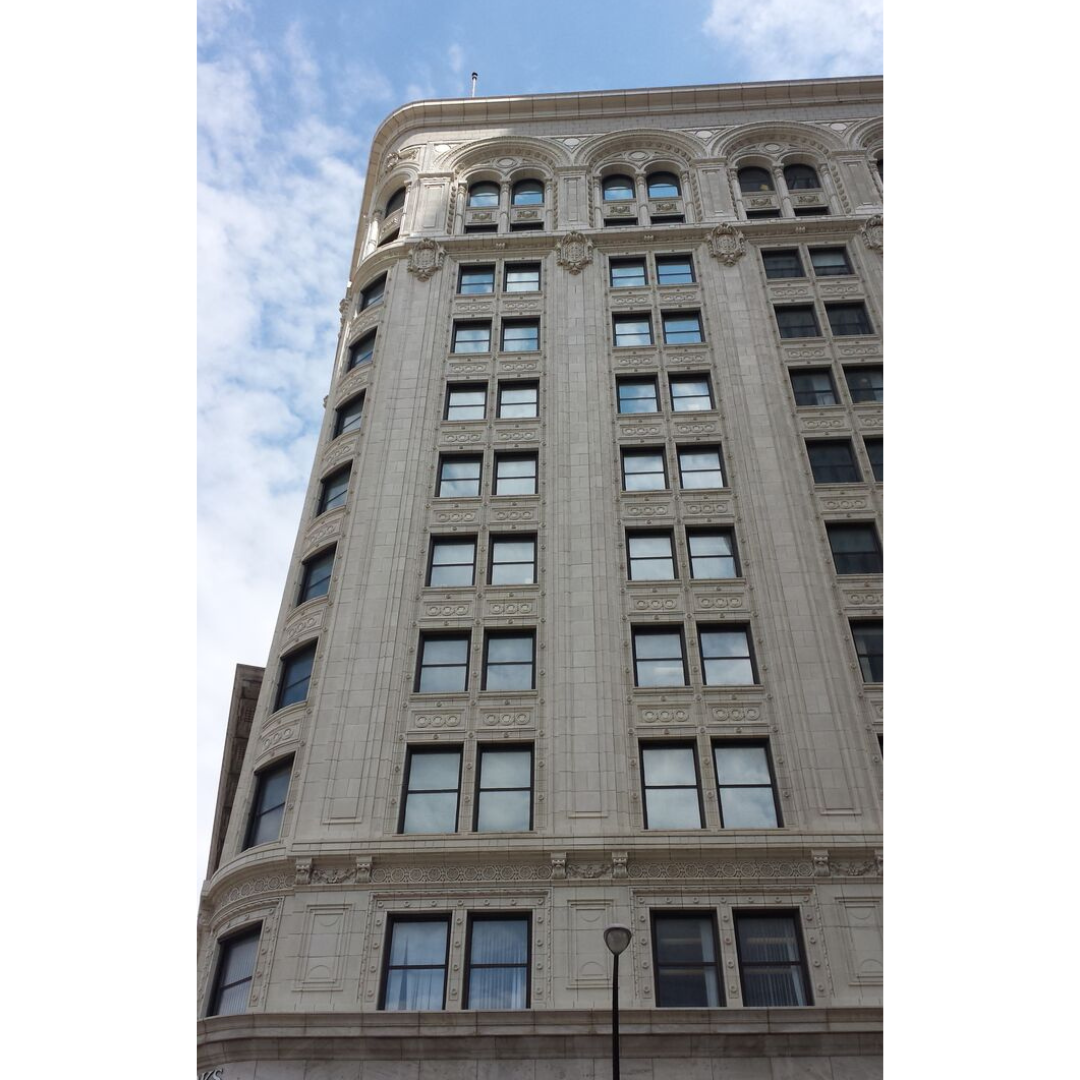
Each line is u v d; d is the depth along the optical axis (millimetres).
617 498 30453
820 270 37938
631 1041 19797
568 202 41406
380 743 25062
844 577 28109
